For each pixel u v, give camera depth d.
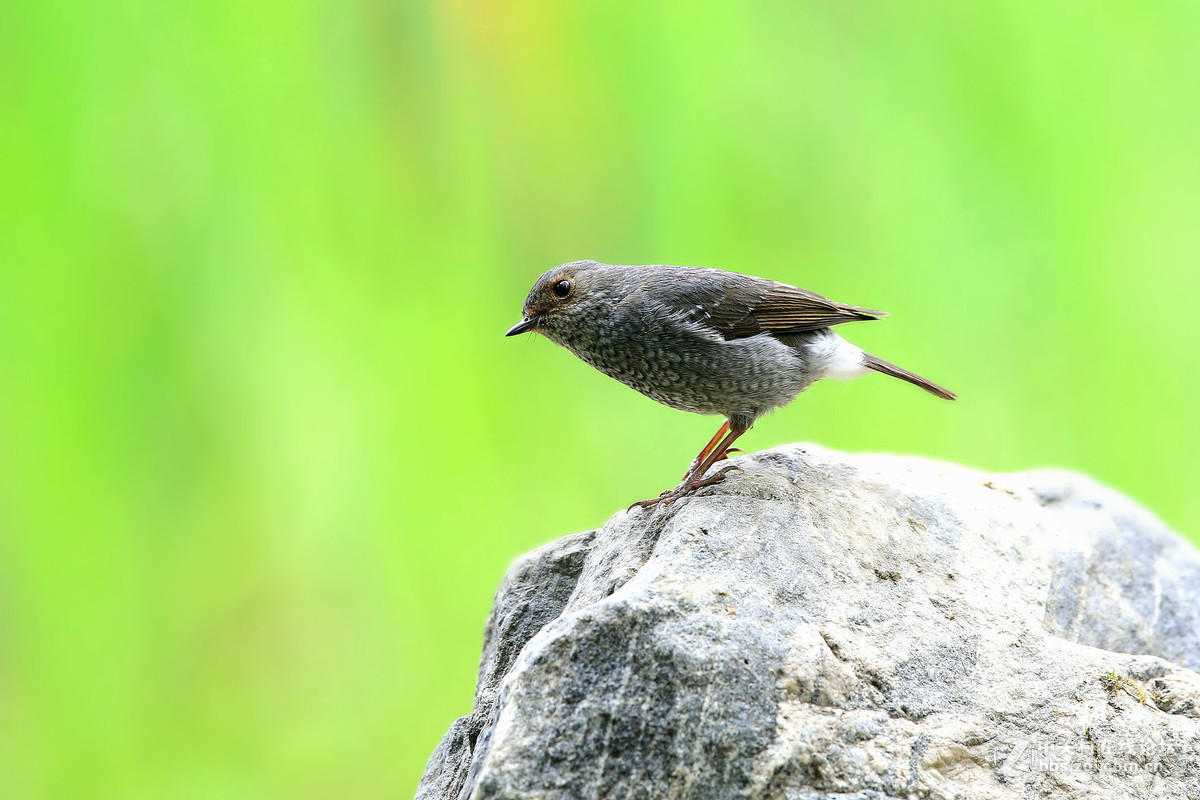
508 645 10.38
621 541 10.05
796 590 8.98
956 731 8.15
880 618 9.04
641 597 8.06
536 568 10.73
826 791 7.53
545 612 10.47
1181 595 11.47
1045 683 8.71
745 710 7.69
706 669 7.74
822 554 9.42
